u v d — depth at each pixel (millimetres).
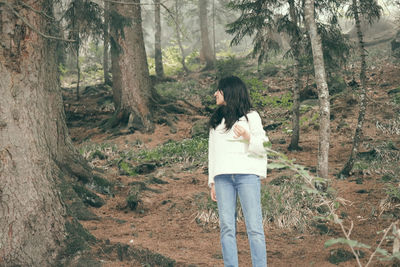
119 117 13562
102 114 15219
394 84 13961
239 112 3314
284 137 11148
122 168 8750
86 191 6305
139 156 10500
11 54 3537
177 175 8609
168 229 5449
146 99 13578
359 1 8125
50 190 3766
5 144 3473
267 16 9609
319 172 6051
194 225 5629
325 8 9391
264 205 5809
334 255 4129
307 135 11094
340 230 5172
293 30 9500
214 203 6078
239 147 3258
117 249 4008
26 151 3576
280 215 5605
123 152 11141
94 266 3693
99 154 10445
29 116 3639
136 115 13344
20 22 3574
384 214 5613
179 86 19594
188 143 10914
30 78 3662
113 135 12945
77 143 13023
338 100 12641
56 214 3758
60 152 6250
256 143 3166
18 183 3494
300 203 5887
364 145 9648
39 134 3740
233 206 3324
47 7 4023
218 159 3305
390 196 6074
